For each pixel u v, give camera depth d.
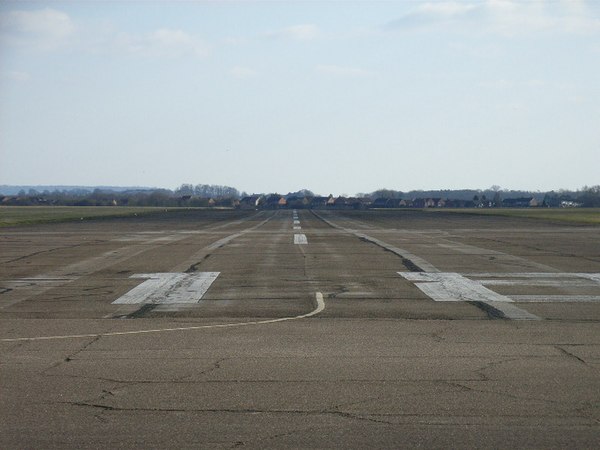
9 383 7.98
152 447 6.00
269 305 14.35
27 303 14.84
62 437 6.24
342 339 10.52
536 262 23.66
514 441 6.13
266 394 7.53
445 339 10.52
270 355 9.39
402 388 7.75
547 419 6.70
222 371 8.51
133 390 7.70
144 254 27.20
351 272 20.61
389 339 10.52
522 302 14.71
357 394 7.52
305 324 11.98
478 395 7.48
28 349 9.85
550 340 10.45
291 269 21.47
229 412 6.92
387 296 15.63
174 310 13.77
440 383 7.95
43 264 23.48
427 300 15.01
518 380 8.08
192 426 6.52
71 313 13.45
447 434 6.30
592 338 10.62
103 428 6.47
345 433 6.34
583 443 6.09
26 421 6.66
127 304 14.62
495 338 10.61
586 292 16.30
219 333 11.10
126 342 10.37
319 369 8.59
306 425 6.55
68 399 7.36
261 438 6.21
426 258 25.17
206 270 21.31
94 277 19.70
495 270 21.14
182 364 8.88
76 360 9.13
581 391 7.62
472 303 14.56
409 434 6.31
